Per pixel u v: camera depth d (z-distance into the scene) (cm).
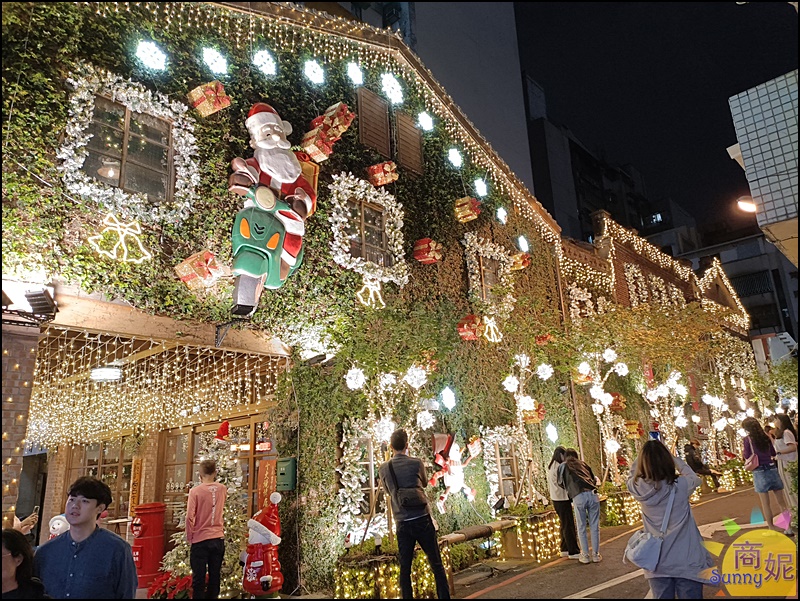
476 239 1304
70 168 693
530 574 789
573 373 1374
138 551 873
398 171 1175
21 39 684
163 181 802
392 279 1064
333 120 930
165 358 972
